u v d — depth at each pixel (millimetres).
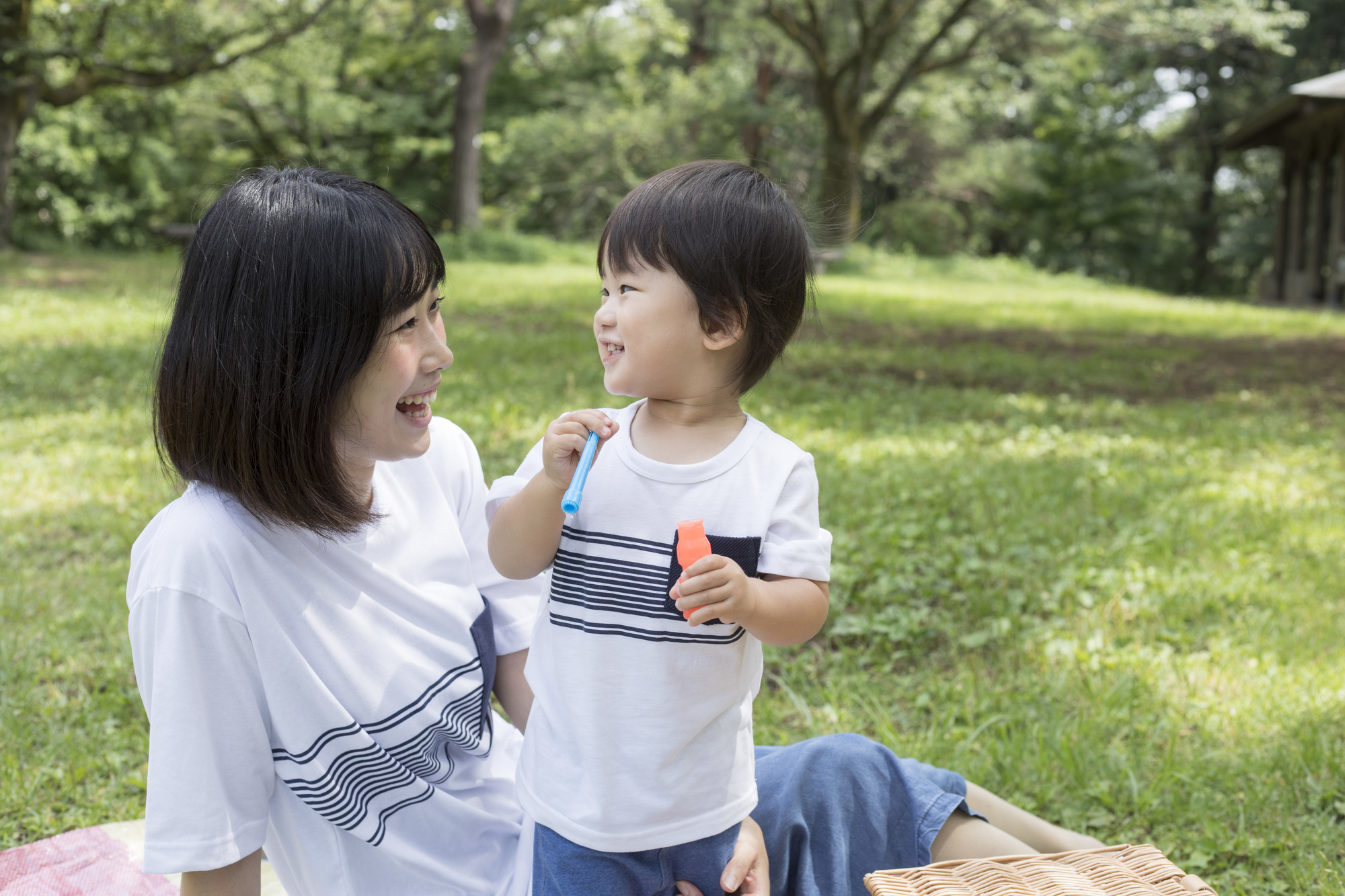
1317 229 21531
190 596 1276
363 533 1407
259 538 1315
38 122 25062
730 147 31312
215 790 1295
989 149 35250
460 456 1662
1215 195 38500
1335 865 2400
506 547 1452
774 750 1704
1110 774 2803
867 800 1644
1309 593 4008
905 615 3723
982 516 4875
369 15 26344
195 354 1253
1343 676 3299
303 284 1229
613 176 30031
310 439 1261
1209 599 3906
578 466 1363
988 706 3166
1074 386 9492
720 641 1394
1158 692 3244
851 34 28219
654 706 1380
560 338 10625
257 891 1380
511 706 1734
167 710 1274
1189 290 37281
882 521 4777
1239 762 2832
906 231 35312
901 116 32750
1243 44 33688
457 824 1535
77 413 6645
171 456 1299
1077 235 36312
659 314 1392
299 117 28203
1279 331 15133
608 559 1400
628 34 30188
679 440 1466
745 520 1402
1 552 4262
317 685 1343
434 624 1504
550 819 1431
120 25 18219
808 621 1400
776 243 1419
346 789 1397
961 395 8719
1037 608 3938
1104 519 4891
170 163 28031
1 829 2510
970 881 1404
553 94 31766
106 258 20375
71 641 3484
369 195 1304
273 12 20516
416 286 1294
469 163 25844
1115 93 34875
